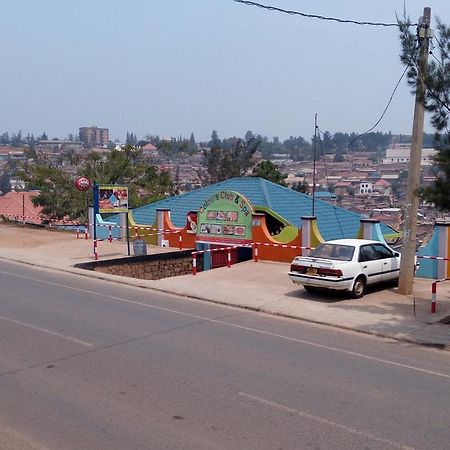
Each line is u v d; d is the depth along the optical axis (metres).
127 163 47.06
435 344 10.86
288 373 8.65
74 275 18.38
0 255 22.36
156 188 48.72
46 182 44.75
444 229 17.73
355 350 10.30
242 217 22.27
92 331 10.84
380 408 7.28
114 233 27.47
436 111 12.55
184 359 9.18
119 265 21.80
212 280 17.56
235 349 9.93
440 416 7.06
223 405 7.19
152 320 12.05
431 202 12.69
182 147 86.69
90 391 7.59
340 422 6.77
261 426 6.56
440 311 13.73
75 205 43.75
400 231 28.41
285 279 17.84
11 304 13.25
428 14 13.81
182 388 7.78
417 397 7.76
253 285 16.78
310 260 14.97
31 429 6.36
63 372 8.37
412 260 15.62
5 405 7.07
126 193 23.91
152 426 6.48
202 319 12.41
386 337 11.48
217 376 8.35
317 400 7.50
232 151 63.25
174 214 29.25
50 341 10.05
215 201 22.98
